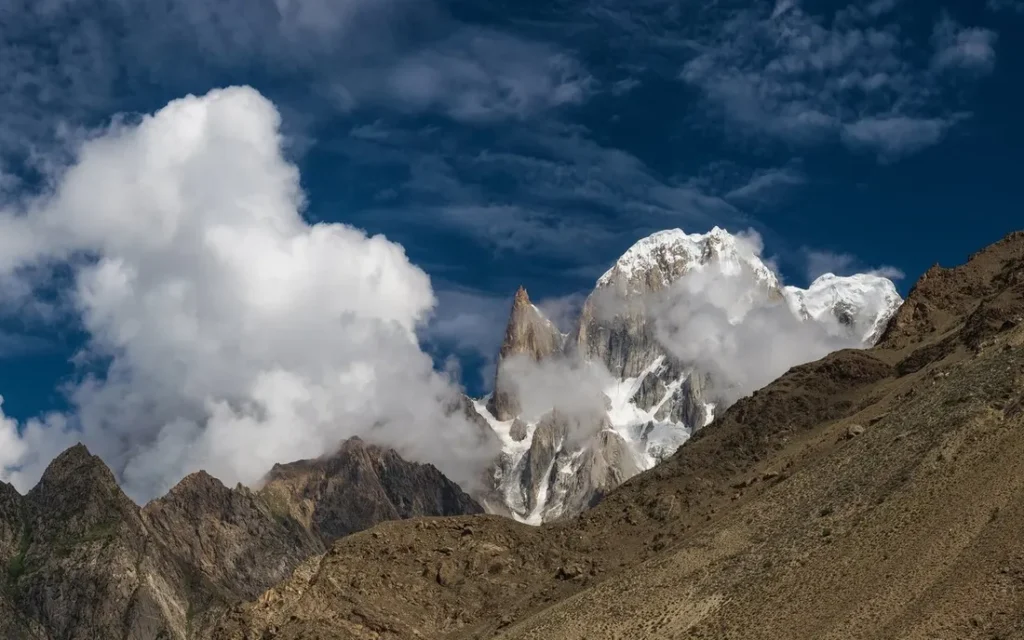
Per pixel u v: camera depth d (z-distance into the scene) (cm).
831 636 15975
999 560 15762
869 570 16862
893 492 18100
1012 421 18088
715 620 17638
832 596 16762
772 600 17388
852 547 17525
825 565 17488
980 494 17025
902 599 16012
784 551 18388
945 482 17650
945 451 18188
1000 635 14725
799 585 17362
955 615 15325
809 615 16638
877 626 15788
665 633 17988
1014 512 16388
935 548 16538
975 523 16612
